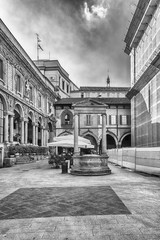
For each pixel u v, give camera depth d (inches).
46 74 1907.0
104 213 224.8
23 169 706.8
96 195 304.3
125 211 230.8
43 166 820.6
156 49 925.8
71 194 311.7
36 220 206.2
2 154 790.5
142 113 1224.2
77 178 479.2
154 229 183.3
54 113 1782.7
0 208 245.8
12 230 184.1
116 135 1689.2
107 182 419.8
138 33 1201.4
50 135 1686.8
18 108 1090.1
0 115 889.5
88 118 1691.7
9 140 962.7
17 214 224.2
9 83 951.0
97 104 609.3
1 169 709.3
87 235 172.7
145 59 1146.0
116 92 2247.8
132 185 386.0
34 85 1305.4
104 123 605.6
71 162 748.6
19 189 354.3
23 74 1122.0
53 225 193.8
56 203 263.6
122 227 187.9
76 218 210.8
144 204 257.8
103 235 172.2
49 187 369.1
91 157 545.3
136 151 624.4
